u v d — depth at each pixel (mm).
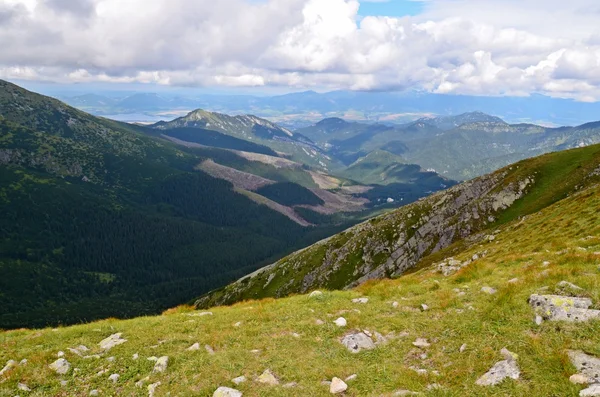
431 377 11289
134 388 13359
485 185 131875
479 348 12180
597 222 31922
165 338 17750
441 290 19922
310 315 18625
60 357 16359
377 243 141125
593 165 104625
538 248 31703
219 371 13461
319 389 11609
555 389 9391
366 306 19125
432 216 135875
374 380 11742
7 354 17266
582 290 13977
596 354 10234
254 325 18328
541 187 113562
